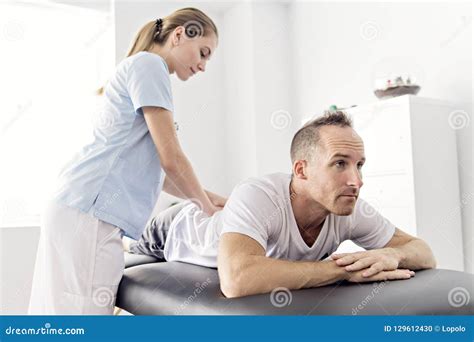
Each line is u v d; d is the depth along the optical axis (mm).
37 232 2146
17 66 2381
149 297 1074
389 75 1997
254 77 2873
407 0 2217
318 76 2768
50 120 2408
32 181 2348
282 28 2977
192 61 1383
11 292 2092
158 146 1225
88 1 2533
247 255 931
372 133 1999
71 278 1148
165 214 1547
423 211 1848
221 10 3096
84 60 2537
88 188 1174
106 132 1239
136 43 1382
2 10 2365
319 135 1026
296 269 897
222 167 3047
